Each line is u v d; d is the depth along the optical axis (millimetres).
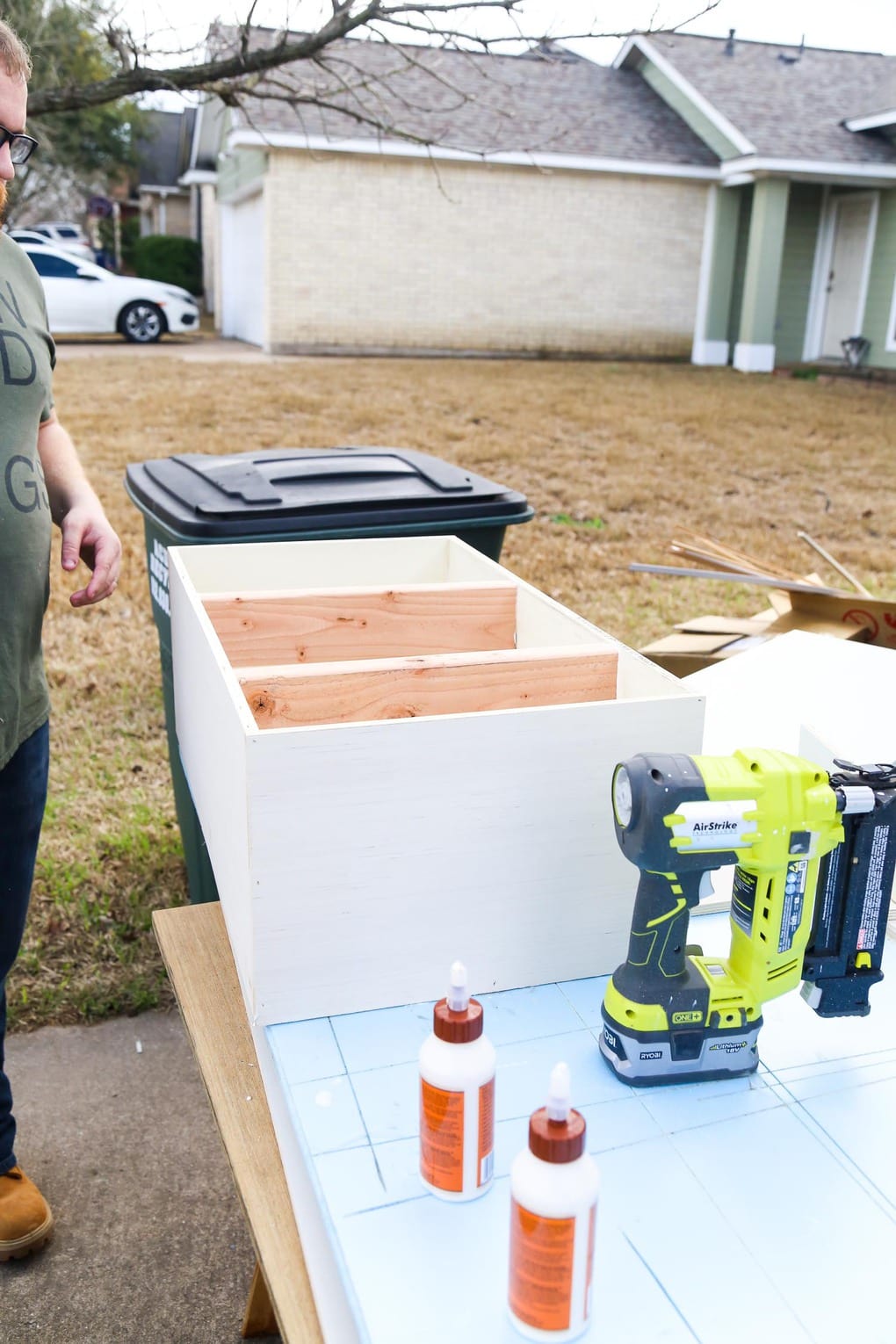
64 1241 2131
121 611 5176
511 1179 962
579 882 1477
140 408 10148
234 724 1377
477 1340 966
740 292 17203
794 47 18031
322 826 1338
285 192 15328
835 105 16625
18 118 1726
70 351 15352
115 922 3012
